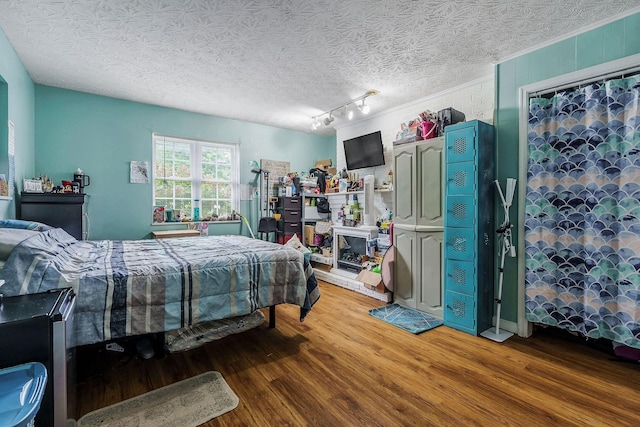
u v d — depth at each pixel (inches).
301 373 77.5
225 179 191.2
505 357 86.7
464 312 105.0
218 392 68.6
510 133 105.1
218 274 81.0
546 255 96.1
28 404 31.4
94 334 62.8
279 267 92.9
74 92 140.7
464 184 105.4
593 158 86.9
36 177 131.8
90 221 145.9
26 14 81.9
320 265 195.8
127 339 82.0
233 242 119.3
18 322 40.8
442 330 106.8
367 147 171.0
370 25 87.0
